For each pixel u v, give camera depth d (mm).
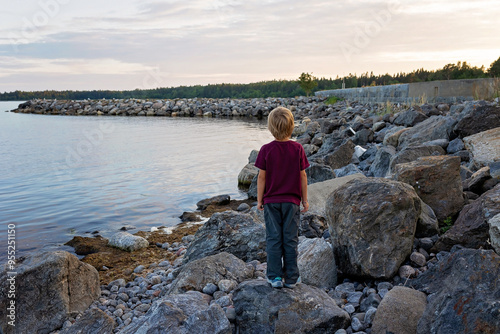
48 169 13742
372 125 17453
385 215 4164
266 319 3387
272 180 3512
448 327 2758
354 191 4473
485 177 5914
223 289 4090
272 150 3498
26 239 7348
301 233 5961
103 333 3840
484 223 4215
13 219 8500
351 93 37969
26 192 10625
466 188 6109
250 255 5477
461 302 2807
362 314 3529
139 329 3309
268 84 100625
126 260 6477
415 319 3146
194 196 10352
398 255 4102
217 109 46219
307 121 23703
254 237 5574
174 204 9664
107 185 11453
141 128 29594
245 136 23688
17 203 9641
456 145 9203
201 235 5723
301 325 3303
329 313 3355
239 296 3627
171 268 5918
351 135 15727
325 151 13695
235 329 3508
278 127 3482
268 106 44094
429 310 3037
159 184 11594
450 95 20328
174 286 4277
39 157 16281
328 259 4316
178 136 23922
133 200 9969
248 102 50969
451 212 5148
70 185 11398
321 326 3314
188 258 5594
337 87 72062
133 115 47188
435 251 4445
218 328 3246
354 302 3791
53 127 30828
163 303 3484
